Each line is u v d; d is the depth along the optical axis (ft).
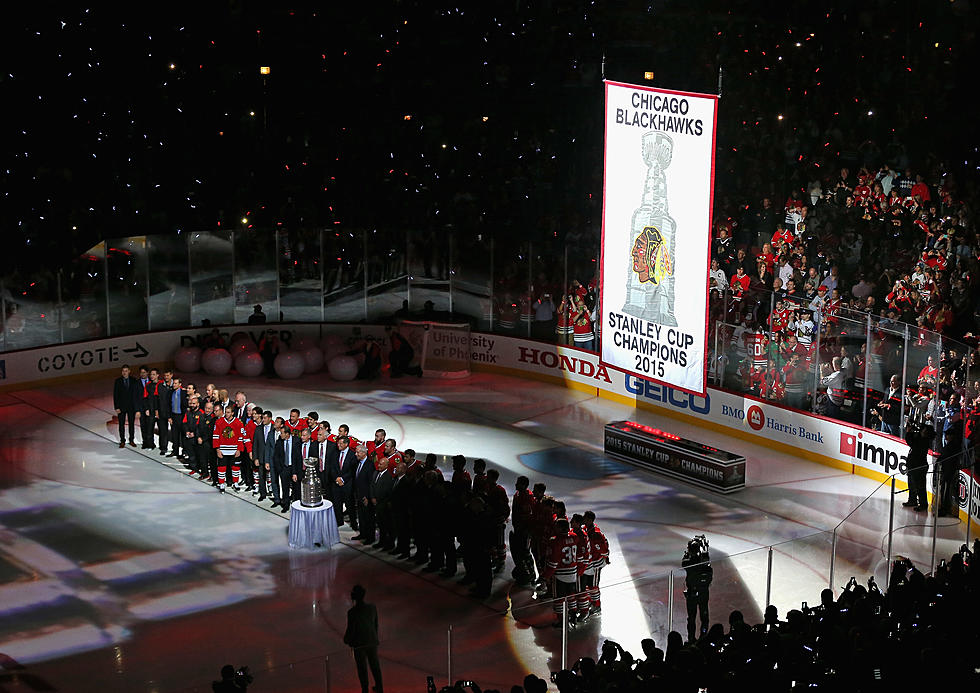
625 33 138.41
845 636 52.47
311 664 60.95
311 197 142.10
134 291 130.21
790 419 103.30
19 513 90.17
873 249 107.76
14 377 121.80
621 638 67.26
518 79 144.46
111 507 91.66
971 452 80.94
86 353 126.41
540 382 127.54
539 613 69.97
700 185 93.91
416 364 129.29
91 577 79.51
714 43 133.59
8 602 75.72
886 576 72.28
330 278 136.26
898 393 94.07
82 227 129.59
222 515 90.53
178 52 139.85
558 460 102.83
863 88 122.11
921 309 99.25
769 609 59.16
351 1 143.84
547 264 126.52
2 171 128.98
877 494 87.20
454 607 74.84
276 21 143.02
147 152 139.03
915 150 115.34
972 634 55.06
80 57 134.92
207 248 133.59
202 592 77.41
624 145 101.14
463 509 78.18
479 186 141.08
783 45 128.67
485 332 131.13
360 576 79.92
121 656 68.90
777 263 111.86
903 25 120.88
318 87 144.46
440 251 132.77
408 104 145.59
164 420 102.68
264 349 128.47
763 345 105.40
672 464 97.86
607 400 120.98
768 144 124.06
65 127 134.41
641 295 101.55
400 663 66.39
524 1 143.64
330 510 84.58
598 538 71.92
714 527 87.71
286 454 89.97
